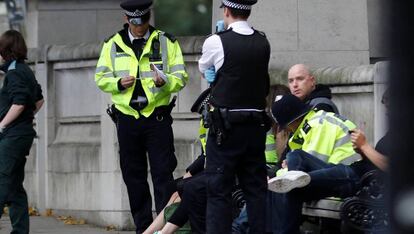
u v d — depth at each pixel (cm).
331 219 2555
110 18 5278
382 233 2228
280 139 2911
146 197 3003
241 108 2320
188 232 2662
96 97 3853
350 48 3638
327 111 2670
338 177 2408
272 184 2378
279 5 3606
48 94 4084
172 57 2981
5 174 2928
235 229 2577
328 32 3628
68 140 3975
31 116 2989
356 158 2506
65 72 4044
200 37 3588
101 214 3681
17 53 2950
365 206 2331
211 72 2352
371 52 3756
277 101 2597
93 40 5281
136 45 2964
